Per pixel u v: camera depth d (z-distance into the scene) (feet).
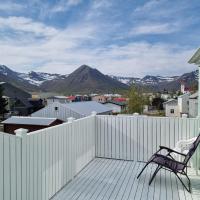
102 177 15.33
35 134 11.05
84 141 17.47
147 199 12.34
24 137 10.19
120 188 13.65
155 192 13.15
